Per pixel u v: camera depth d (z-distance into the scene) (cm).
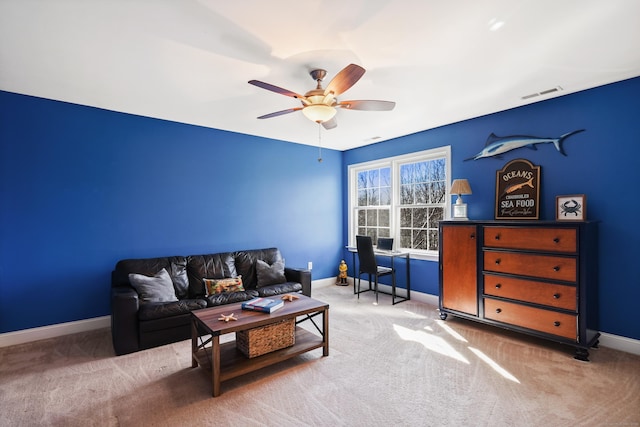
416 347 288
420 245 458
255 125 408
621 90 277
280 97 310
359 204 557
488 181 370
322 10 177
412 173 469
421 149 440
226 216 432
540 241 284
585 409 196
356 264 547
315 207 530
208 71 253
